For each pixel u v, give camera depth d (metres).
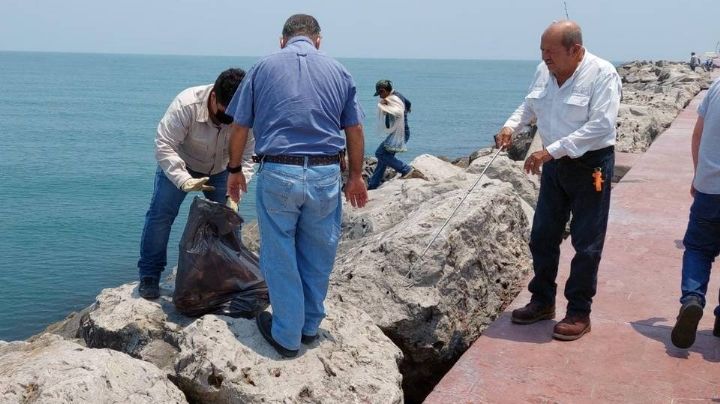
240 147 4.55
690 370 5.05
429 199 7.73
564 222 5.54
